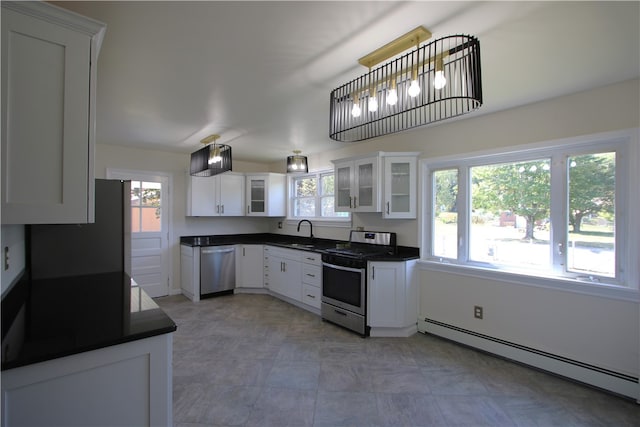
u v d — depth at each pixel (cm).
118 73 210
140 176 473
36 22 116
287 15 148
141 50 180
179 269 511
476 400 219
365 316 333
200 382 240
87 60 126
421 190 355
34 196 116
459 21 153
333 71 206
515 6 142
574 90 242
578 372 243
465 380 246
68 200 122
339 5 140
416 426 193
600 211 243
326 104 268
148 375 129
